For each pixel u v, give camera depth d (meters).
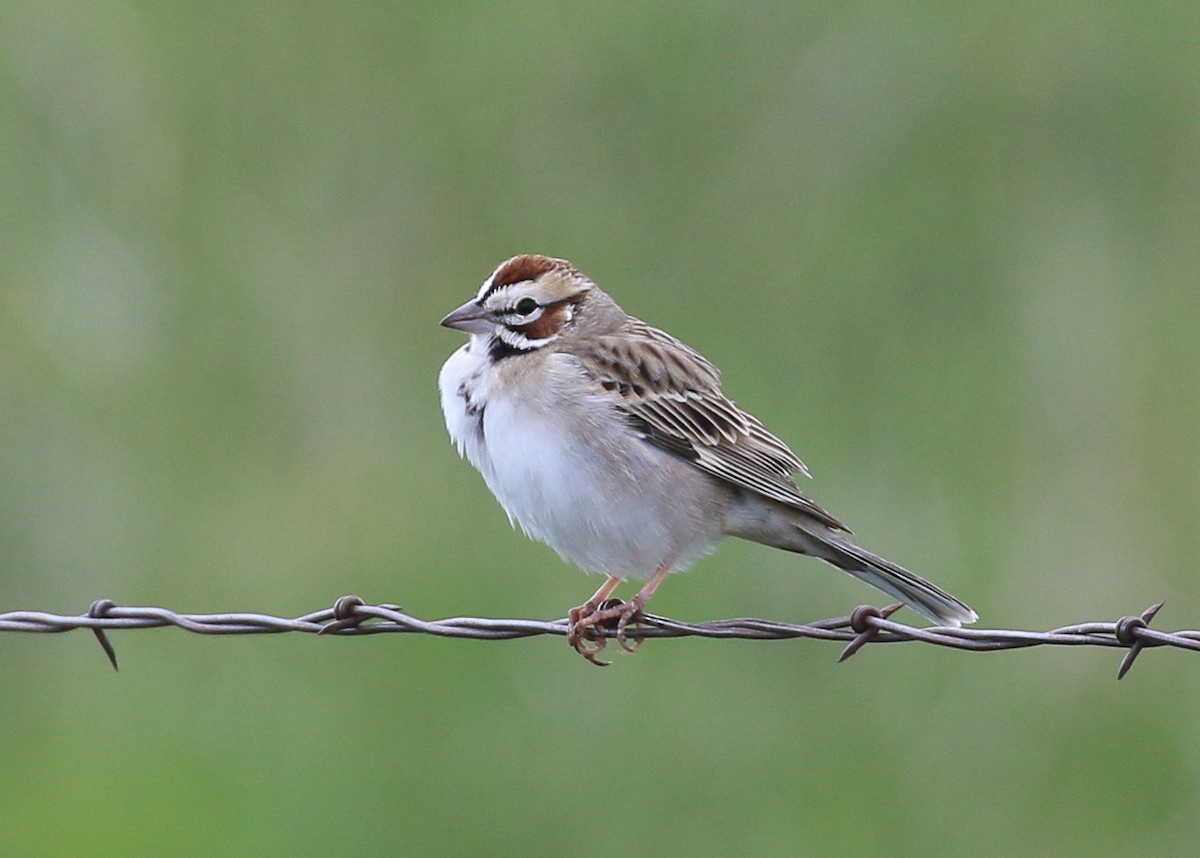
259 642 13.81
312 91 15.43
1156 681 12.97
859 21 15.33
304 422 14.57
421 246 15.02
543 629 8.52
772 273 14.87
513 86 15.38
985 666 13.00
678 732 12.65
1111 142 15.13
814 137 15.16
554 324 10.29
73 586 14.08
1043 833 12.30
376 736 13.02
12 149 15.10
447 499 14.31
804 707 12.81
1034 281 14.70
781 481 10.15
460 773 12.67
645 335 10.46
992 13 15.29
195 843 12.62
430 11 15.60
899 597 9.99
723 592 13.23
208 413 14.60
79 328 14.70
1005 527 13.64
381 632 8.61
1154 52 15.14
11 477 14.30
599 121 15.30
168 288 14.84
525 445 9.98
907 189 15.05
